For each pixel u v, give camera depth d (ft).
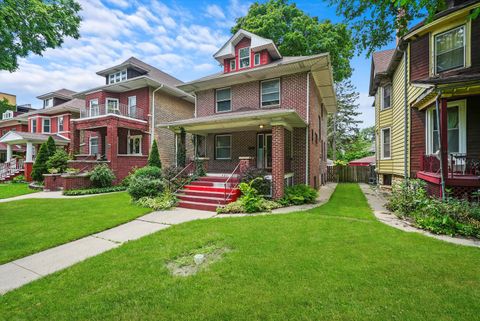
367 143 130.82
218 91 42.50
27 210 26.18
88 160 49.49
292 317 8.03
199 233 17.10
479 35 24.76
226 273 11.10
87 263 12.61
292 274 10.89
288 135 35.99
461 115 25.27
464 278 10.41
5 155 92.58
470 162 23.89
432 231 17.24
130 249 14.39
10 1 21.22
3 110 127.24
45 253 14.46
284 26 57.88
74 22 27.68
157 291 9.77
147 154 54.54
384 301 8.79
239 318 8.02
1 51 23.44
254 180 27.68
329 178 68.80
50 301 9.30
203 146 45.24
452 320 7.77
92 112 54.65
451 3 26.96
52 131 75.05
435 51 27.99
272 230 17.51
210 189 30.35
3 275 11.72
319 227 18.20
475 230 16.33
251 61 40.27
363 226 18.47
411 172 31.04
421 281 10.18
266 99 37.73
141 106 56.18
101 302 9.09
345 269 11.30
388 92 44.16
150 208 26.91
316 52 58.08
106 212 24.93
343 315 8.06
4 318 8.36
